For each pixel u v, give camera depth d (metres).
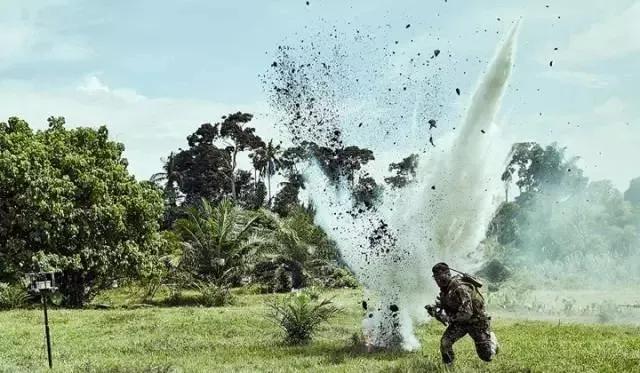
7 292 28.42
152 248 34.28
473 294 10.56
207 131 84.25
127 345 15.10
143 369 11.24
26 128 31.48
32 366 12.20
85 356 13.46
